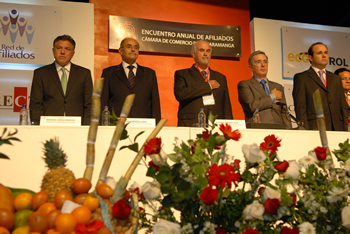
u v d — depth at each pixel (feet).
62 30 14.52
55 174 2.60
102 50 15.55
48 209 2.32
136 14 16.24
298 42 17.16
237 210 2.65
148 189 2.54
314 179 2.98
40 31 14.20
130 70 10.79
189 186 2.40
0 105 13.65
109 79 10.53
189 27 16.46
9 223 2.18
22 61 13.93
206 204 2.36
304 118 11.89
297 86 12.30
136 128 4.66
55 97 9.97
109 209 2.42
